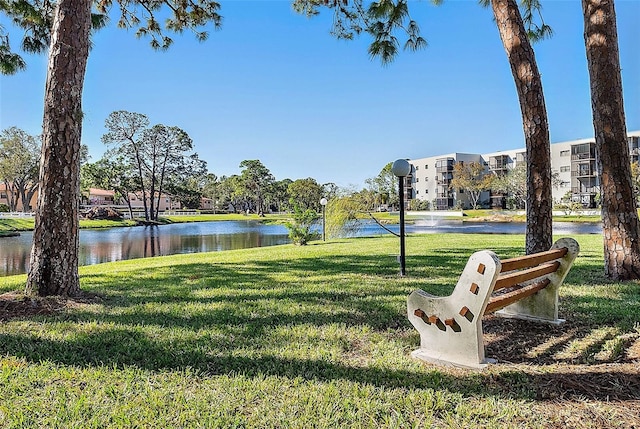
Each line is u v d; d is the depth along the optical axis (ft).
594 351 9.36
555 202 149.59
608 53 17.74
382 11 23.21
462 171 168.04
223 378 7.87
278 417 6.42
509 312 12.27
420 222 107.96
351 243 43.27
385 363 8.65
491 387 7.46
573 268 21.15
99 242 71.05
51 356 8.96
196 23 25.44
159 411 6.58
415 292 9.17
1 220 110.11
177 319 12.07
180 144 160.15
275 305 13.75
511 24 17.65
